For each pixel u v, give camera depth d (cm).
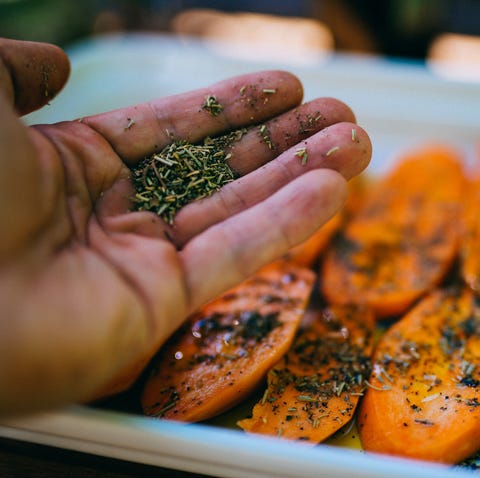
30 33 54
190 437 22
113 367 21
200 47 44
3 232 20
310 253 31
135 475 24
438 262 32
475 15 73
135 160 28
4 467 24
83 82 41
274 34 74
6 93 25
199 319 28
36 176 22
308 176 24
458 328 28
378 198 35
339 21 60
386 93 41
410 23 57
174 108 28
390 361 27
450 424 24
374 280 31
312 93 41
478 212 33
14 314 20
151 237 25
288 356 28
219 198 26
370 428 25
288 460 21
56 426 22
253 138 27
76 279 21
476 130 39
